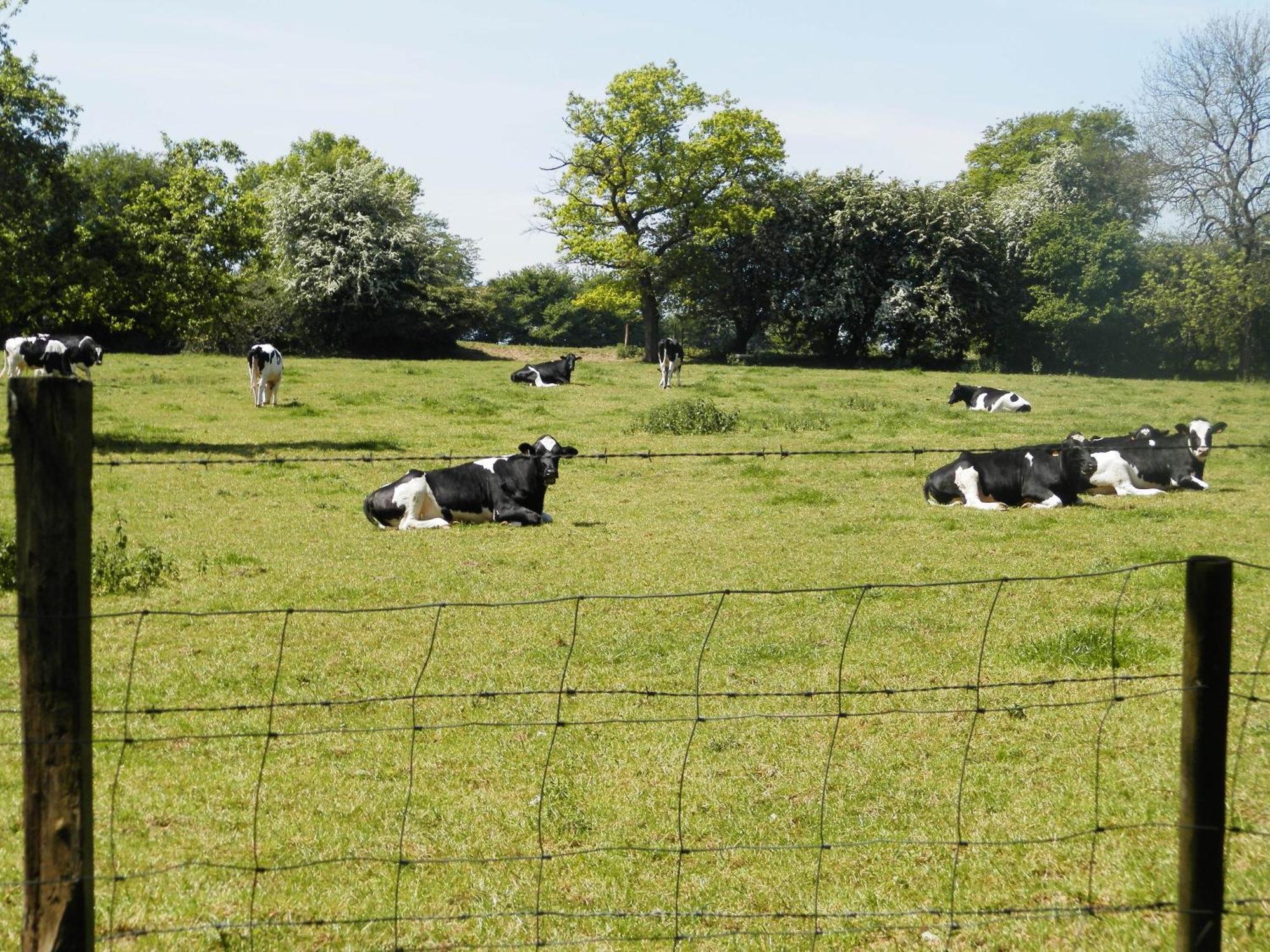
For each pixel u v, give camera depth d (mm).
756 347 69312
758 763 7320
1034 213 61562
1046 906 5551
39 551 4000
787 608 10922
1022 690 8602
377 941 5250
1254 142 53969
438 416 27422
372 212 60750
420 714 8125
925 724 7930
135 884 5699
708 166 57625
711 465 20844
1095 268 56219
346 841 6242
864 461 21594
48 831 4082
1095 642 9367
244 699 8328
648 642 9797
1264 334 53031
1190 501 17297
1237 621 10039
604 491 18312
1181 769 4480
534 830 6406
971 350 64625
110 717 7910
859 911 5492
